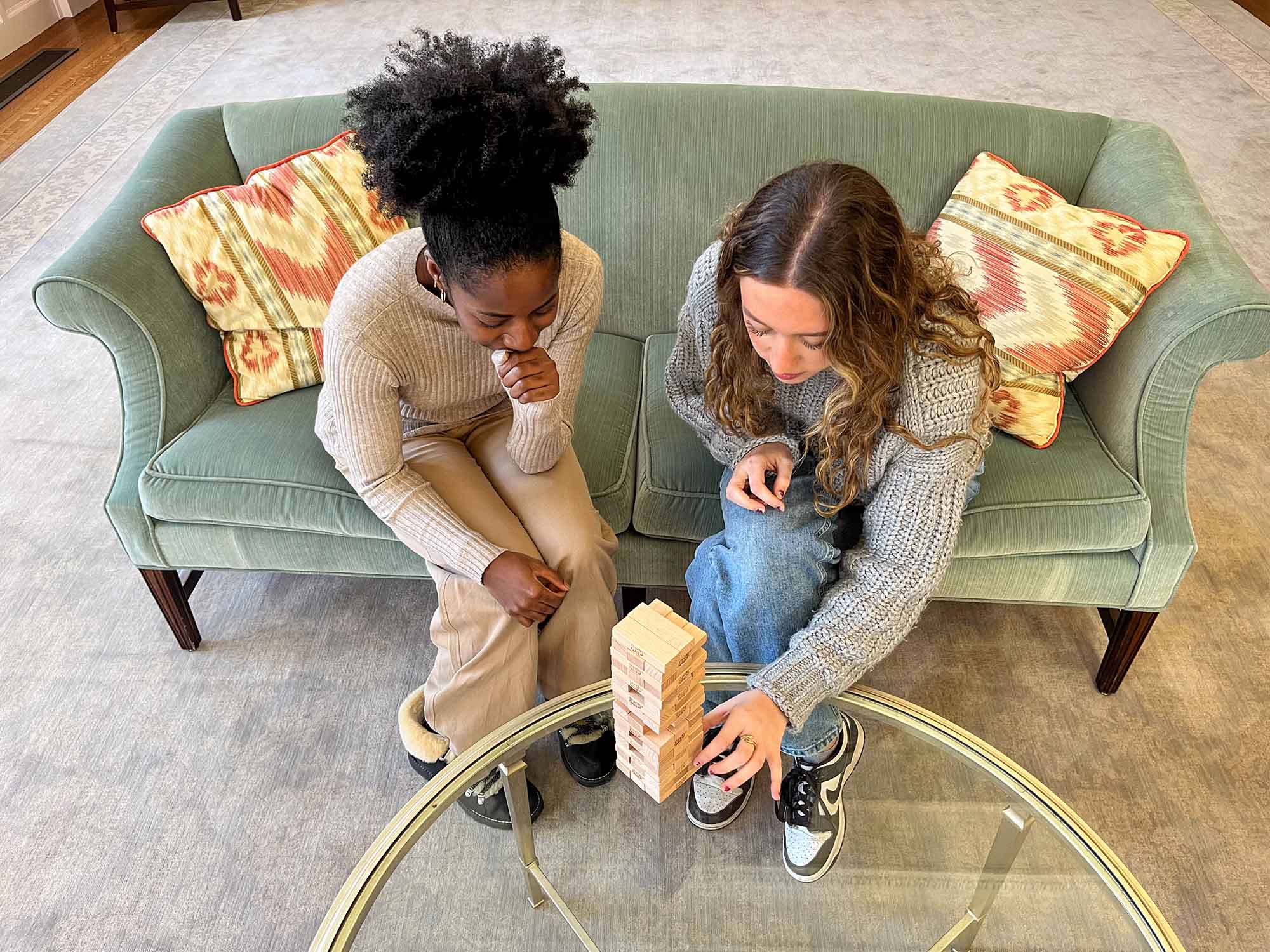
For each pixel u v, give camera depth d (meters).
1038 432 1.47
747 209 1.02
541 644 1.35
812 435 1.27
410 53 1.03
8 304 2.50
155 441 1.47
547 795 1.08
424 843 1.04
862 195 0.96
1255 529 1.89
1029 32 4.05
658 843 1.08
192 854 1.39
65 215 2.86
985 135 1.69
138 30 4.22
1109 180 1.67
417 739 1.37
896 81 3.62
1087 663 1.66
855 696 1.15
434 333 1.22
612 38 3.96
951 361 1.07
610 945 1.02
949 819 1.09
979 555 1.39
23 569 1.81
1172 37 4.03
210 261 1.50
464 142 0.96
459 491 1.33
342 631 1.71
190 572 1.77
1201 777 1.49
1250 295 1.32
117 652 1.68
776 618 1.23
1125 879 1.01
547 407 1.27
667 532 1.47
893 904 1.06
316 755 1.52
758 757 1.04
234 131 1.73
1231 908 1.33
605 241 1.71
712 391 1.26
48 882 1.36
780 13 4.23
